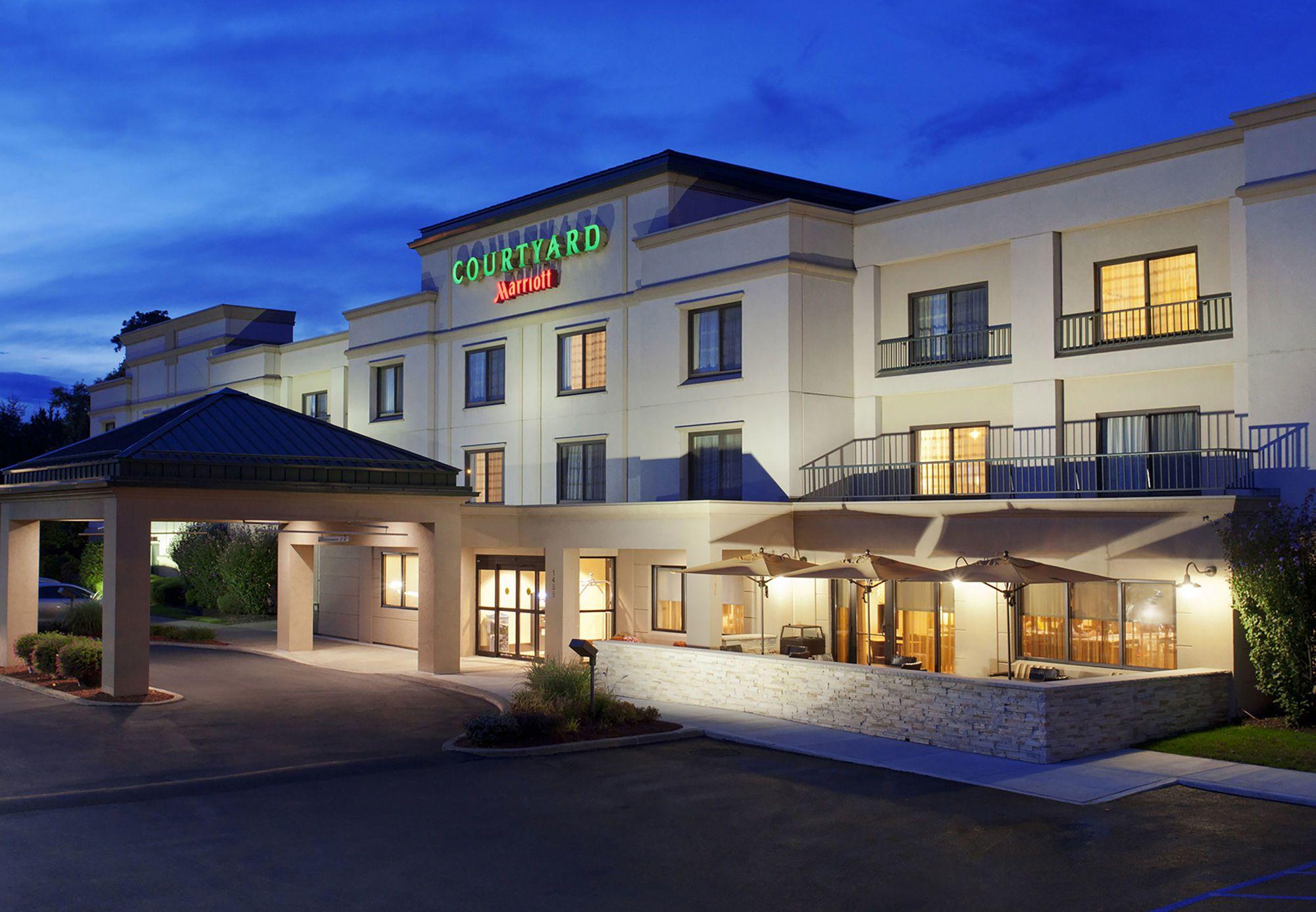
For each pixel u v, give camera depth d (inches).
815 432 1181.7
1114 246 1050.1
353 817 598.2
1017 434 1093.1
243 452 1082.1
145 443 1034.7
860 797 644.7
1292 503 880.3
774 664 917.8
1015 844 546.6
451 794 652.1
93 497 1031.0
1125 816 600.7
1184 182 992.9
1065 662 974.4
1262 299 904.3
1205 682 841.5
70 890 474.9
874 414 1202.0
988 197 1123.3
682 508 1112.2
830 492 1186.0
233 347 2123.5
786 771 716.0
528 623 1311.5
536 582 1305.4
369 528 1300.4
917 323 1196.5
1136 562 920.9
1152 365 1005.8
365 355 1710.1
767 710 920.3
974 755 762.8
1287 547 814.5
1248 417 911.0
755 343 1192.2
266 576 1791.3
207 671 1192.8
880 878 495.8
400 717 923.4
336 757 757.3
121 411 2464.3
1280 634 819.4
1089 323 1059.3
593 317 1380.4
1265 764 717.9
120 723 881.5
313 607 1647.4
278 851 532.4
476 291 1552.7
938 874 501.0
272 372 1978.3
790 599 1185.4
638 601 1291.8
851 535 1127.6
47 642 1102.4
